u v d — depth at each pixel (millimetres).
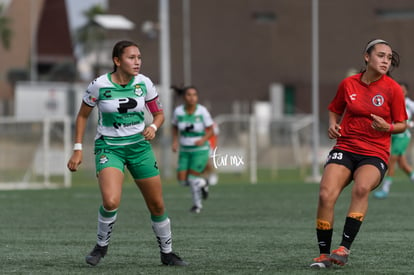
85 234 42594
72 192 80062
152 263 31312
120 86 29047
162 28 110312
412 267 29875
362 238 39438
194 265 30656
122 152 29078
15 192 80438
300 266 30266
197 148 56562
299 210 56688
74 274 28672
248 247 36281
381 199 66312
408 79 194125
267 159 131875
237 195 72750
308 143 132250
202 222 48531
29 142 105125
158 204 29688
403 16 196500
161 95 108625
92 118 126562
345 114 30062
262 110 157750
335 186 29047
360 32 199875
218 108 185125
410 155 125938
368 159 29297
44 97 155875
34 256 33781
